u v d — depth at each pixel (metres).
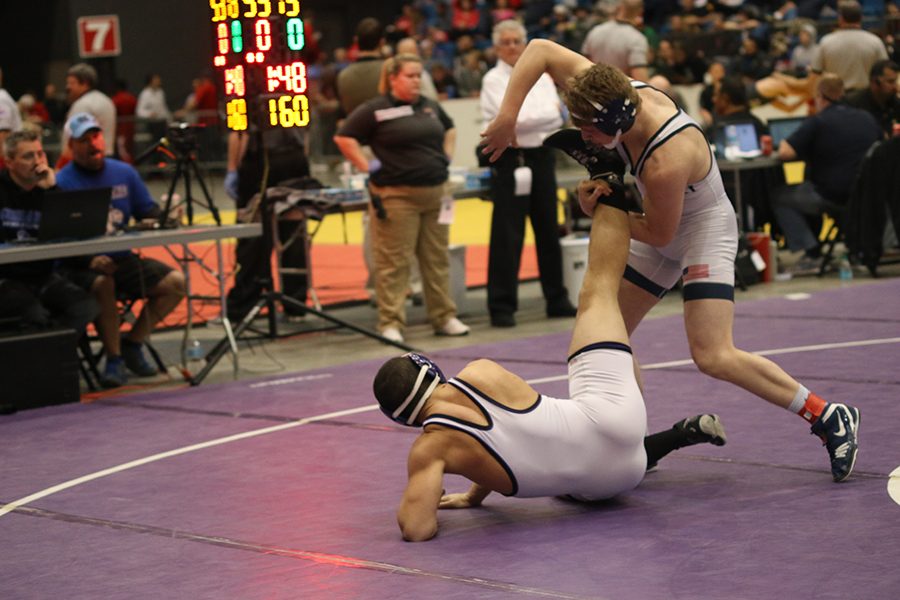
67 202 9.86
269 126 11.20
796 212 14.73
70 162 10.90
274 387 10.02
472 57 28.89
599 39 14.81
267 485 7.14
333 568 5.63
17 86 40.47
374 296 14.16
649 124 6.17
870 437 7.33
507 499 6.62
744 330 11.19
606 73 5.96
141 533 6.37
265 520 6.46
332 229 22.89
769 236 14.35
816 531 5.72
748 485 6.57
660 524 5.98
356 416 8.77
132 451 8.16
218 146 27.45
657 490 6.58
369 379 10.09
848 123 14.23
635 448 6.17
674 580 5.20
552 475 6.04
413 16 33.50
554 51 6.57
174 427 8.79
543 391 9.20
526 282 15.57
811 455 7.06
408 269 11.90
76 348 9.91
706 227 6.42
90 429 8.88
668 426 7.89
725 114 15.46
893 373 9.01
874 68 15.55
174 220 10.67
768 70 22.22
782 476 6.70
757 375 6.46
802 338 10.61
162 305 10.93
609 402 6.07
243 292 13.63
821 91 14.42
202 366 11.27
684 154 6.13
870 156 13.95
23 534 6.49
